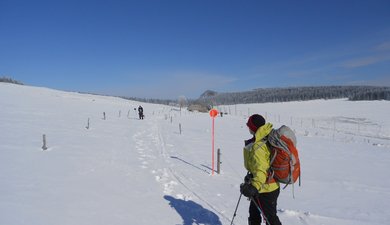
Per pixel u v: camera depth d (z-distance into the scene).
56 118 29.17
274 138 4.78
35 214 6.18
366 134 46.09
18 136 16.91
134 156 14.04
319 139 33.34
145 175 10.57
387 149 27.28
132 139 20.12
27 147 13.80
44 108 38.94
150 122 36.25
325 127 54.16
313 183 11.84
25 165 10.43
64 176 9.41
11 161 10.86
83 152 13.66
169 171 11.69
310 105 102.25
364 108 84.75
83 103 57.03
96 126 25.95
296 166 4.81
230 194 9.31
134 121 35.34
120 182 9.34
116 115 41.97
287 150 4.73
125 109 56.78
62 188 8.16
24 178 8.83
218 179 11.36
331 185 11.73
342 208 8.91
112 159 12.73
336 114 75.12
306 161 17.36
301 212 7.88
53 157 12.09
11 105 37.91
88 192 8.02
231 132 32.94
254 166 4.83
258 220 5.38
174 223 6.54
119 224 6.16
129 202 7.57
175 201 8.07
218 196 8.95
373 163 18.38
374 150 25.72
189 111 70.25
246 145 5.13
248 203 8.45
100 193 8.05
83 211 6.65
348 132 47.34
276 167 4.80
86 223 6.04
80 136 18.95
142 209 7.17
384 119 64.44
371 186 12.12
